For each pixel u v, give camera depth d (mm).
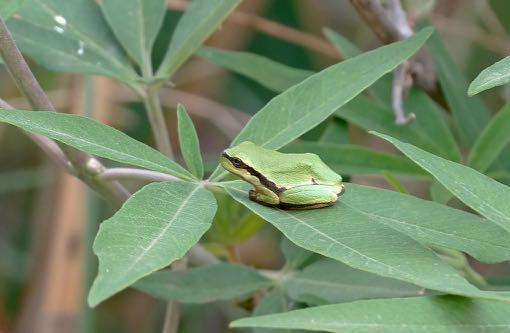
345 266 473
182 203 375
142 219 362
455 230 393
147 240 353
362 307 343
